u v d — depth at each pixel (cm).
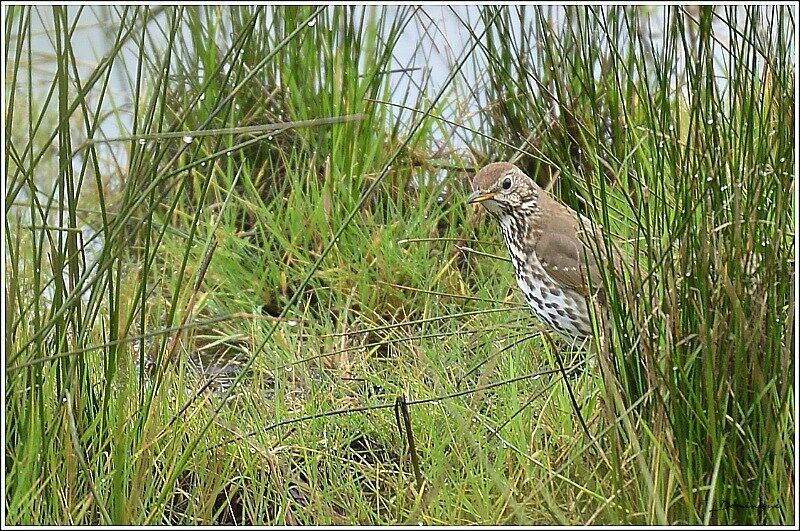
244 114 1009
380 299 918
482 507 646
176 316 866
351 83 980
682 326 602
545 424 715
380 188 996
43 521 608
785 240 605
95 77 583
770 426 581
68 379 595
